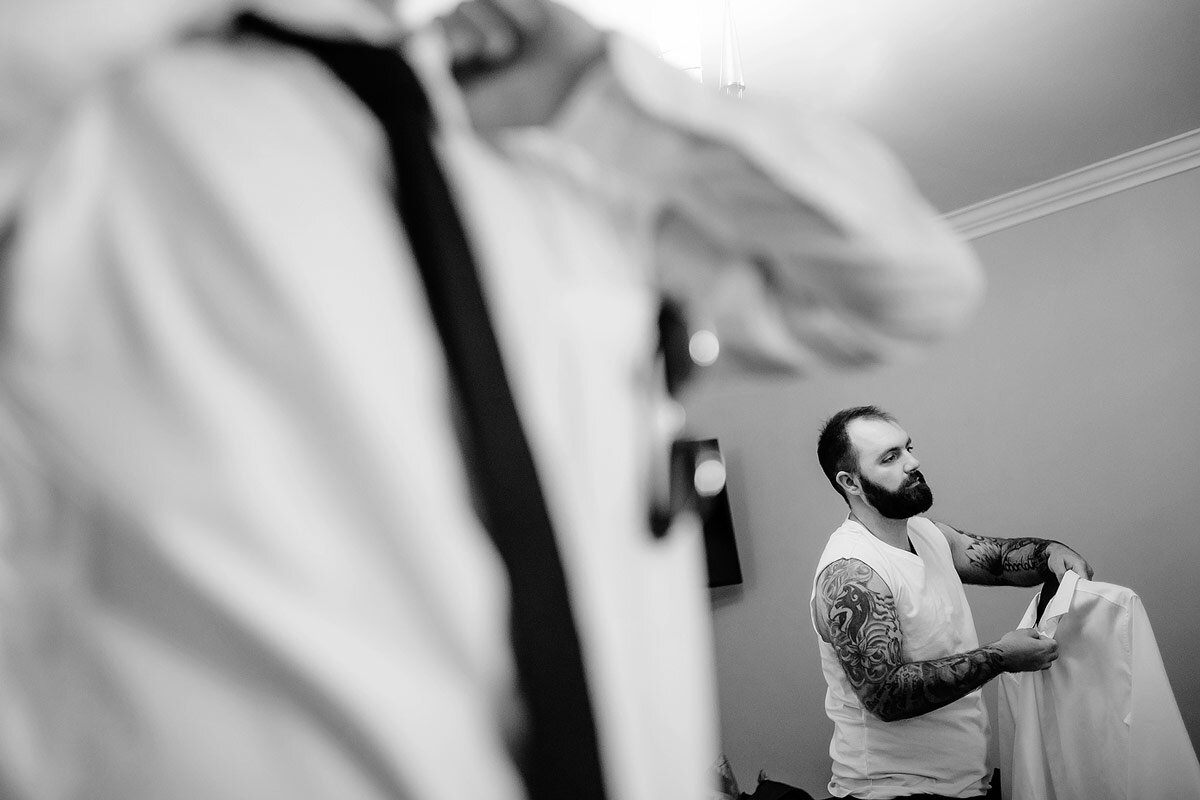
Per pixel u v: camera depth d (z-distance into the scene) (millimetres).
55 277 328
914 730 2361
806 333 553
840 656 2352
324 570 329
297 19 374
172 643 329
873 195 487
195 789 320
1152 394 3506
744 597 4359
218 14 365
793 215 480
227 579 317
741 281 532
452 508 344
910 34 2619
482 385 357
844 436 2633
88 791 331
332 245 341
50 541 348
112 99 342
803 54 2691
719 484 482
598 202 479
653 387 494
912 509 2547
